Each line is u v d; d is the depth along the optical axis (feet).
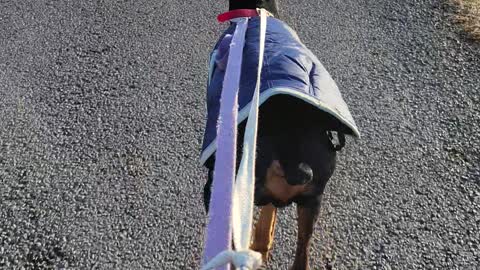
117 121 5.61
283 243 4.47
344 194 4.87
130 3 7.38
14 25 6.99
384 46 6.52
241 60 3.68
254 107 3.22
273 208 4.18
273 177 3.51
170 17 7.09
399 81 6.04
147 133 5.47
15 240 4.52
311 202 3.71
